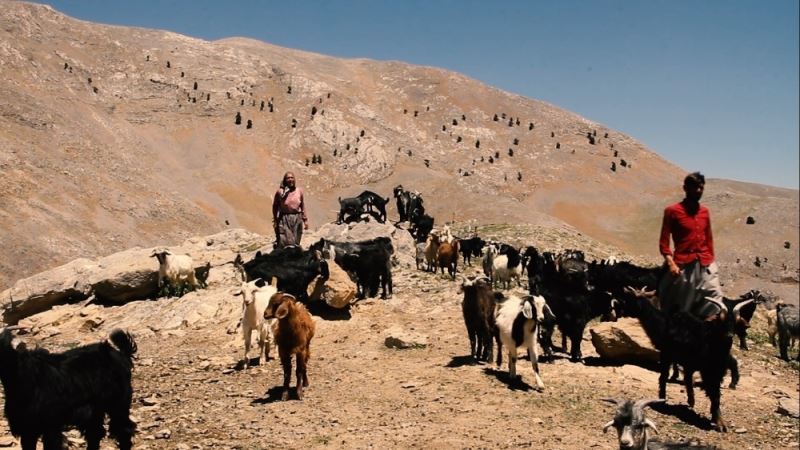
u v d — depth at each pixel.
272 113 178.50
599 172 181.88
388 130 186.12
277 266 15.41
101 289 18.81
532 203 163.62
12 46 149.25
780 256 122.38
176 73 181.88
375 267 17.11
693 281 9.39
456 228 46.78
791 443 8.84
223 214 133.88
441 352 12.65
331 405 9.66
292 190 16.59
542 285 12.44
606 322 12.59
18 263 85.19
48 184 108.94
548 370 11.38
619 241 148.88
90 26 185.12
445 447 7.88
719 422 9.18
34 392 6.37
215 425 8.83
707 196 153.12
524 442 8.07
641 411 6.21
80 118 140.75
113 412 7.22
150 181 131.25
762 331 18.56
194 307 16.75
